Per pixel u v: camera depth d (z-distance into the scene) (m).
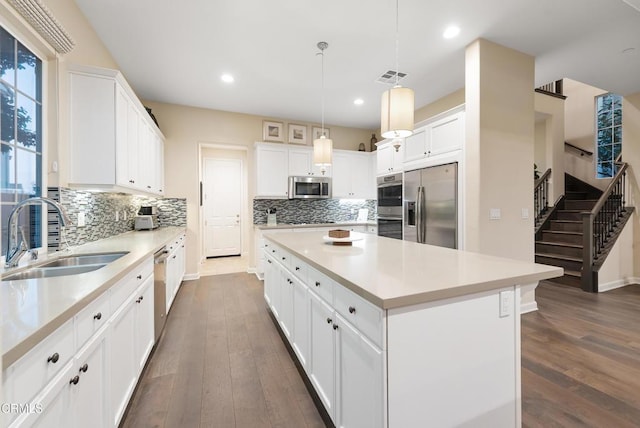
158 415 1.61
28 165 1.88
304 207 5.50
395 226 4.35
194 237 4.54
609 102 5.55
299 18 2.45
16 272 1.51
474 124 2.81
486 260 1.63
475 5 2.30
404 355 1.06
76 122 2.17
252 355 2.26
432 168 3.45
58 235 2.07
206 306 3.34
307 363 1.81
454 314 1.15
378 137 5.96
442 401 1.13
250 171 4.93
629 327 2.67
